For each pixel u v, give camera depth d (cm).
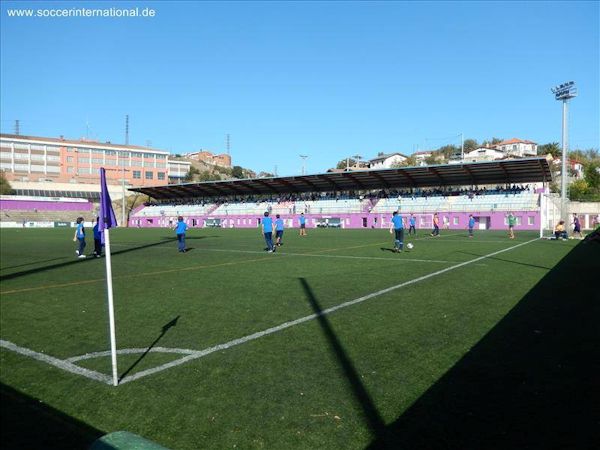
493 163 5050
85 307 945
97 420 434
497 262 1678
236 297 1020
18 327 787
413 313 838
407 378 520
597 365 550
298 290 1100
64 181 10506
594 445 370
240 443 386
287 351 623
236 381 518
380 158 13350
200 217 7744
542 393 473
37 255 2214
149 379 532
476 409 439
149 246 2794
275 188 7450
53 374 555
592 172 7575
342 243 2902
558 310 852
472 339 669
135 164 11438
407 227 5922
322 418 426
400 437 389
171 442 390
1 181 8981
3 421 435
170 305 945
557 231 3186
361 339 675
